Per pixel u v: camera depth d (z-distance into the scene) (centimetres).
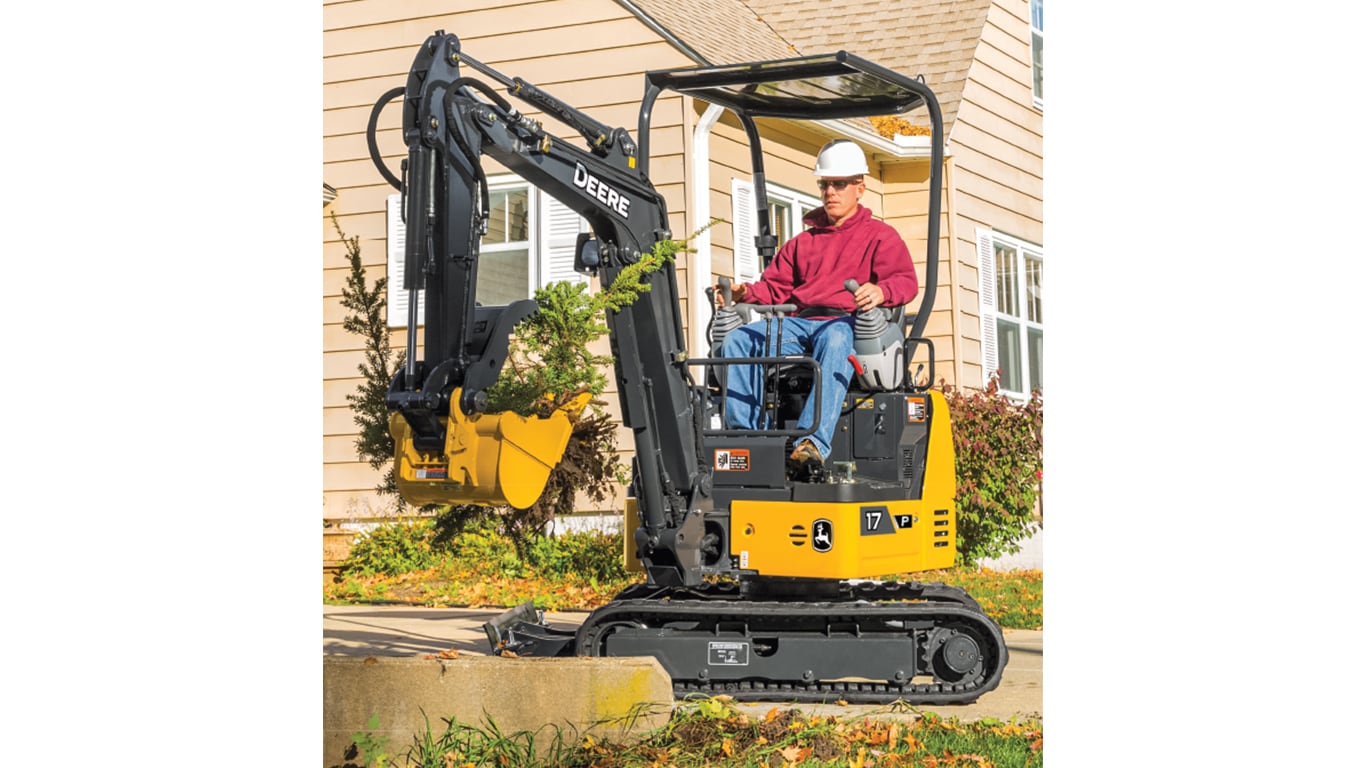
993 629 589
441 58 505
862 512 589
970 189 1130
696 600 621
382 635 734
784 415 627
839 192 639
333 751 515
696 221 979
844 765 486
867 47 1185
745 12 1247
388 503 1042
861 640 595
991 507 925
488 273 1068
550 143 534
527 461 516
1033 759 496
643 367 583
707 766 485
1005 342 1139
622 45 1023
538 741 502
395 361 1058
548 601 898
